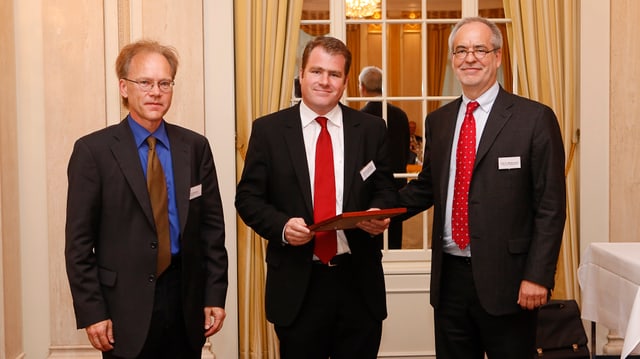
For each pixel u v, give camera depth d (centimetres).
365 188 277
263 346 432
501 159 259
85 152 235
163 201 238
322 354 278
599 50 427
